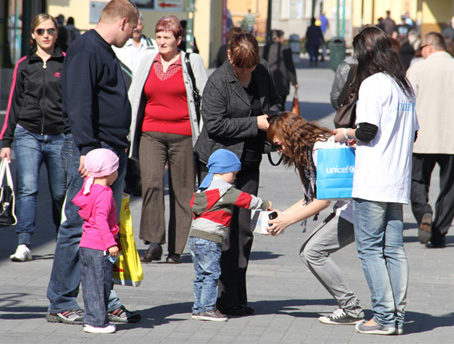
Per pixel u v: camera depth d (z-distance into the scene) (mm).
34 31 25547
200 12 116438
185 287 23344
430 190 40719
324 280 19547
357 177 18438
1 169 25484
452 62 28625
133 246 19250
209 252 19531
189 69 25734
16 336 18359
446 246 29656
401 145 18328
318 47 140750
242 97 20219
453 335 18922
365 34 18656
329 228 19375
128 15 18891
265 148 20594
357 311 19688
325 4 186250
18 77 25766
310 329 19328
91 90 18328
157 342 18125
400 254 18844
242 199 19188
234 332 18984
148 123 26000
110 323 19031
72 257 19297
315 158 18938
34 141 25891
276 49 50312
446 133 28391
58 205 26328
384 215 18531
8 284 23203
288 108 74062
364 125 18062
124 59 30781
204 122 20328
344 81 26969
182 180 26156
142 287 23234
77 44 18531
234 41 19953
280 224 19234
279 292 22906
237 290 20516
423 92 28469
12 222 25250
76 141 18312
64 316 19438
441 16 147500
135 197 38125
